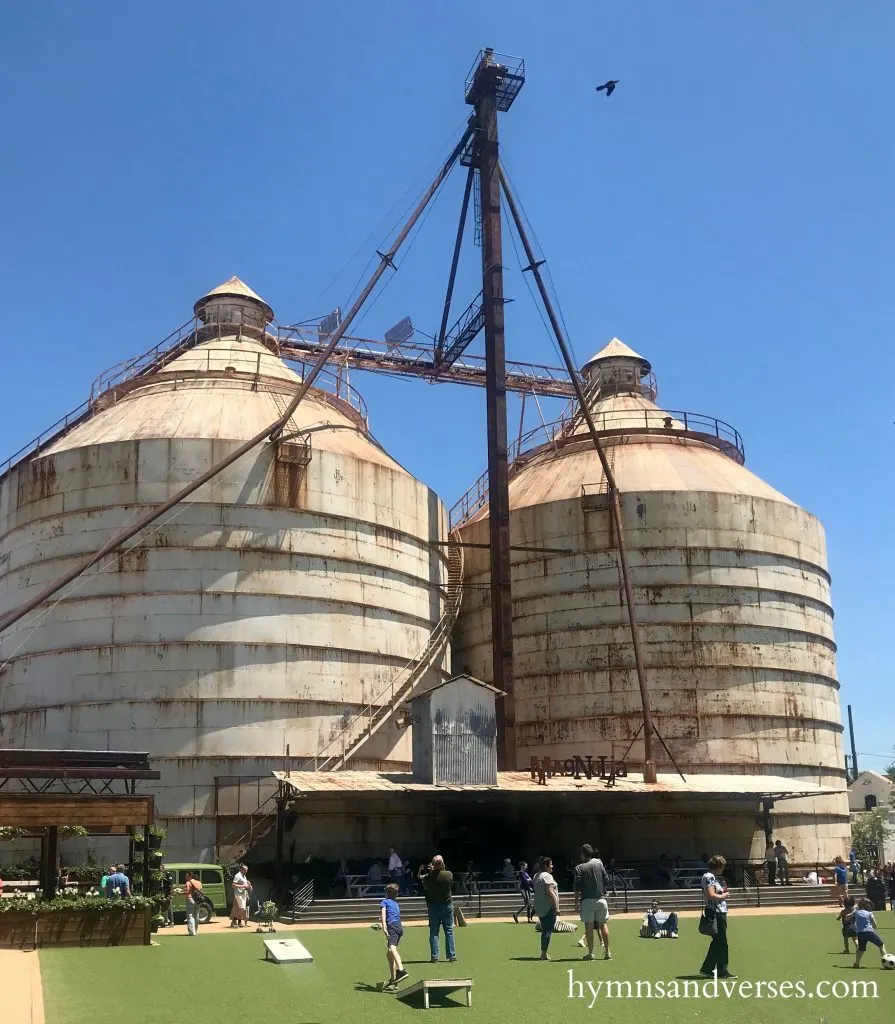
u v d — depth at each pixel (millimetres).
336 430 51938
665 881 44688
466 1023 16250
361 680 45406
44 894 27031
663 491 53438
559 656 53000
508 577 49406
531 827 47812
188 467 44781
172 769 41406
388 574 47750
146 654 42531
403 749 46156
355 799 43719
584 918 23156
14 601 45875
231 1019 16328
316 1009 17281
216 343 56219
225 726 42156
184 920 33625
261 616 43656
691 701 50844
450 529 57250
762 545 53781
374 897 36000
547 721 52531
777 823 50812
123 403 52281
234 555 43938
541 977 20484
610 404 63469
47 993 18484
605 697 51531
